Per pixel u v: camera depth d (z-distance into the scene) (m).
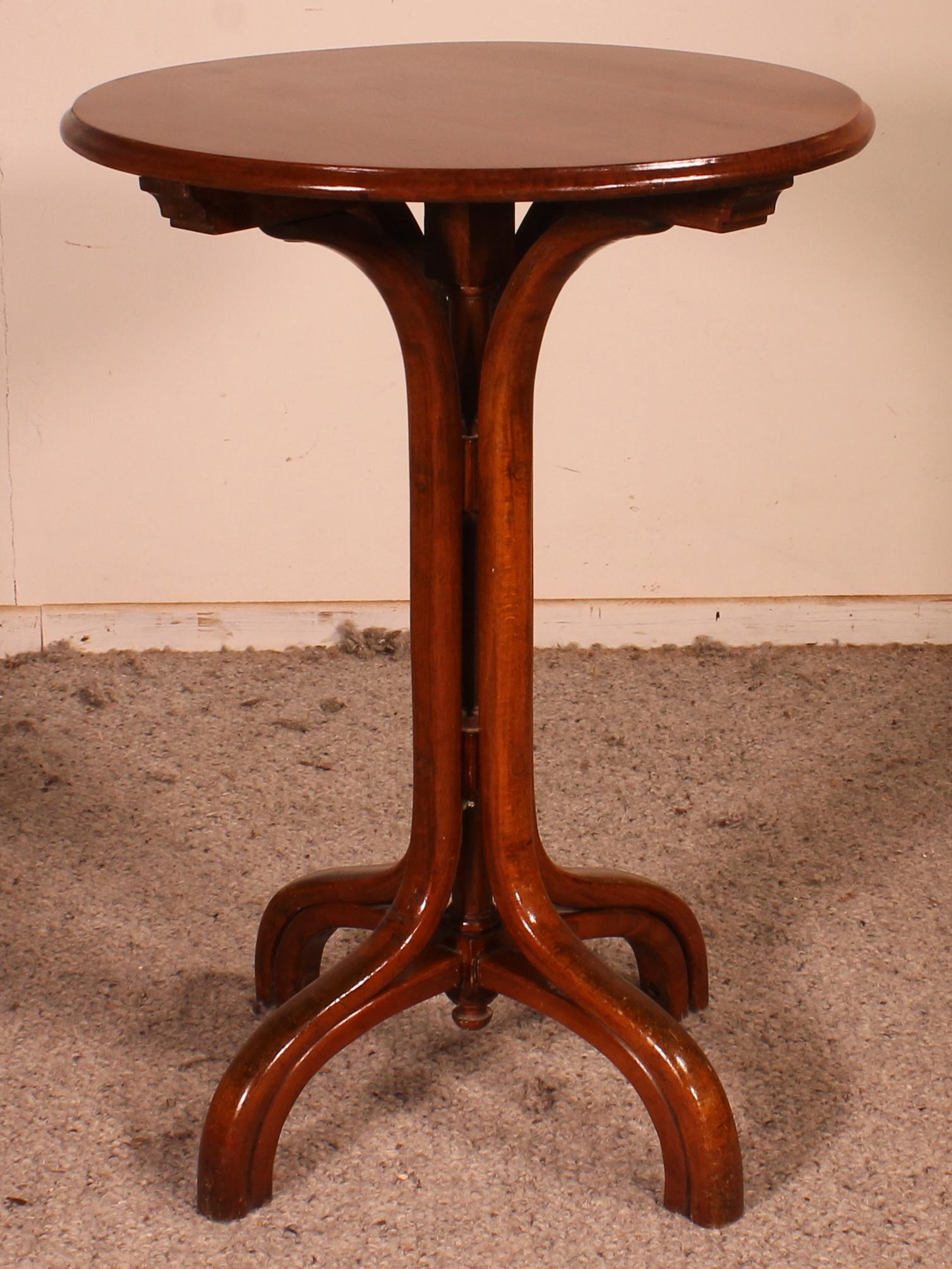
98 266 2.25
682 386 2.35
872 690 2.31
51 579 2.42
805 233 2.27
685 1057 1.26
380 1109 1.42
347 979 1.32
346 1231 1.27
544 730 2.18
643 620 2.46
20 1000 1.57
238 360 2.31
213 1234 1.27
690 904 1.75
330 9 2.17
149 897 1.76
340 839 1.89
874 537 2.45
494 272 1.25
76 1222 1.28
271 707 2.25
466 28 2.19
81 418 2.33
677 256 2.27
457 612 1.28
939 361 2.34
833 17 2.18
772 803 1.98
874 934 1.69
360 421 2.35
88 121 1.12
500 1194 1.31
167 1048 1.50
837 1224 1.28
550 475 2.39
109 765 2.08
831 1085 1.44
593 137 1.05
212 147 1.02
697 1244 1.26
